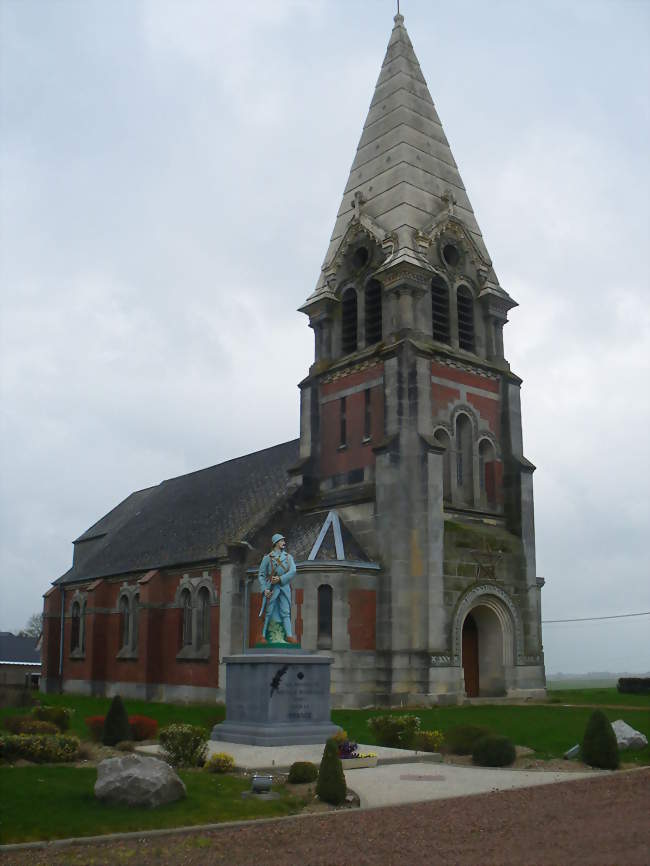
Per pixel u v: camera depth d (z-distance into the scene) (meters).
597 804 17.09
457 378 46.16
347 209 51.59
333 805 17.34
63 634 62.81
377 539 41.91
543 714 34.47
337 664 39.31
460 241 49.03
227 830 15.25
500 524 46.34
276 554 28.34
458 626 41.50
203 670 46.31
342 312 49.44
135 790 16.31
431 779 20.08
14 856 13.52
